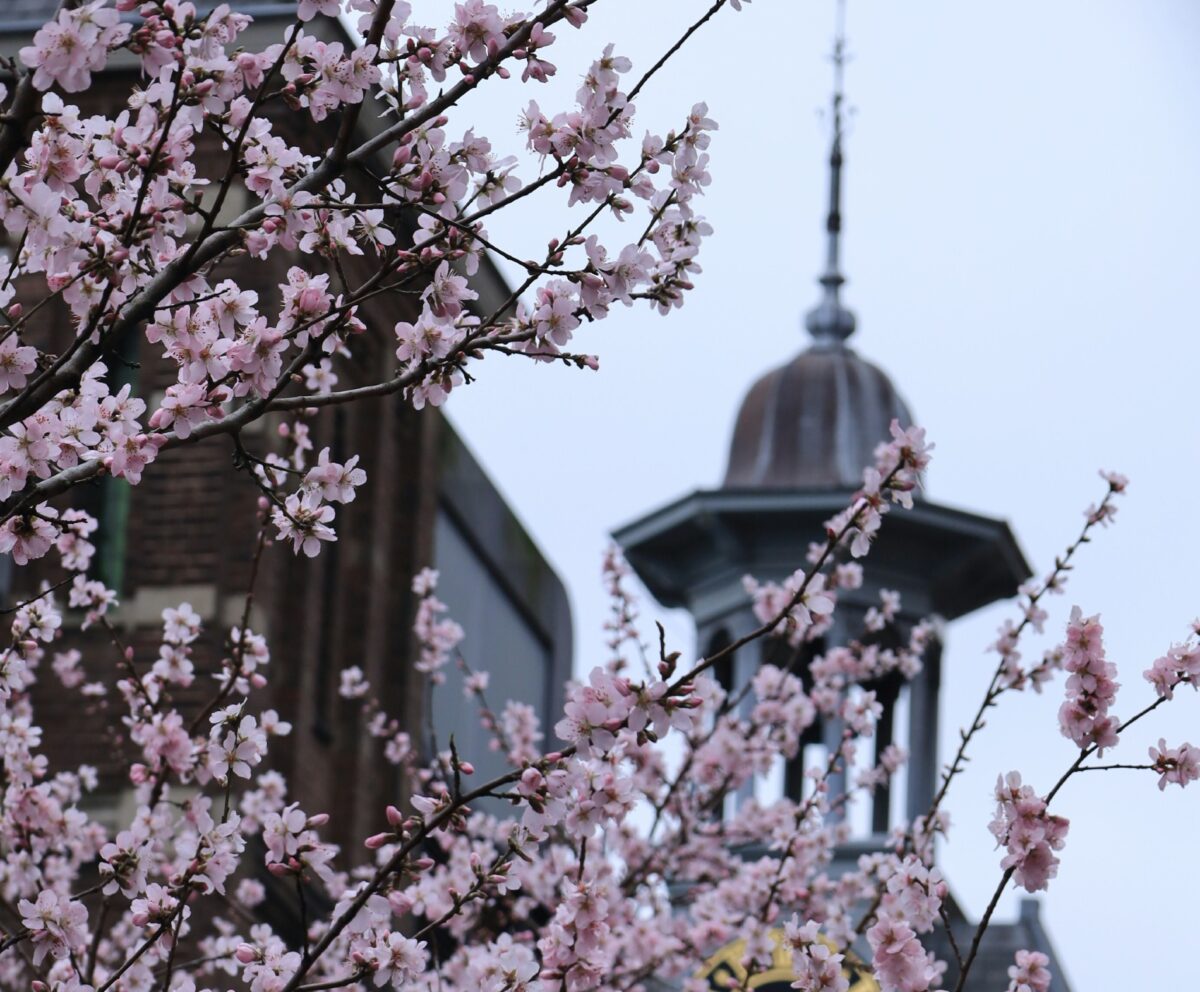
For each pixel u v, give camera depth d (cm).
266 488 708
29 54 623
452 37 704
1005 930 3050
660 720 632
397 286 708
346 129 700
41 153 669
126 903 1747
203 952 1666
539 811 670
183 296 684
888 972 777
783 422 3231
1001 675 1259
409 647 2469
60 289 682
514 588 3109
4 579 1997
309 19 686
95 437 682
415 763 2434
